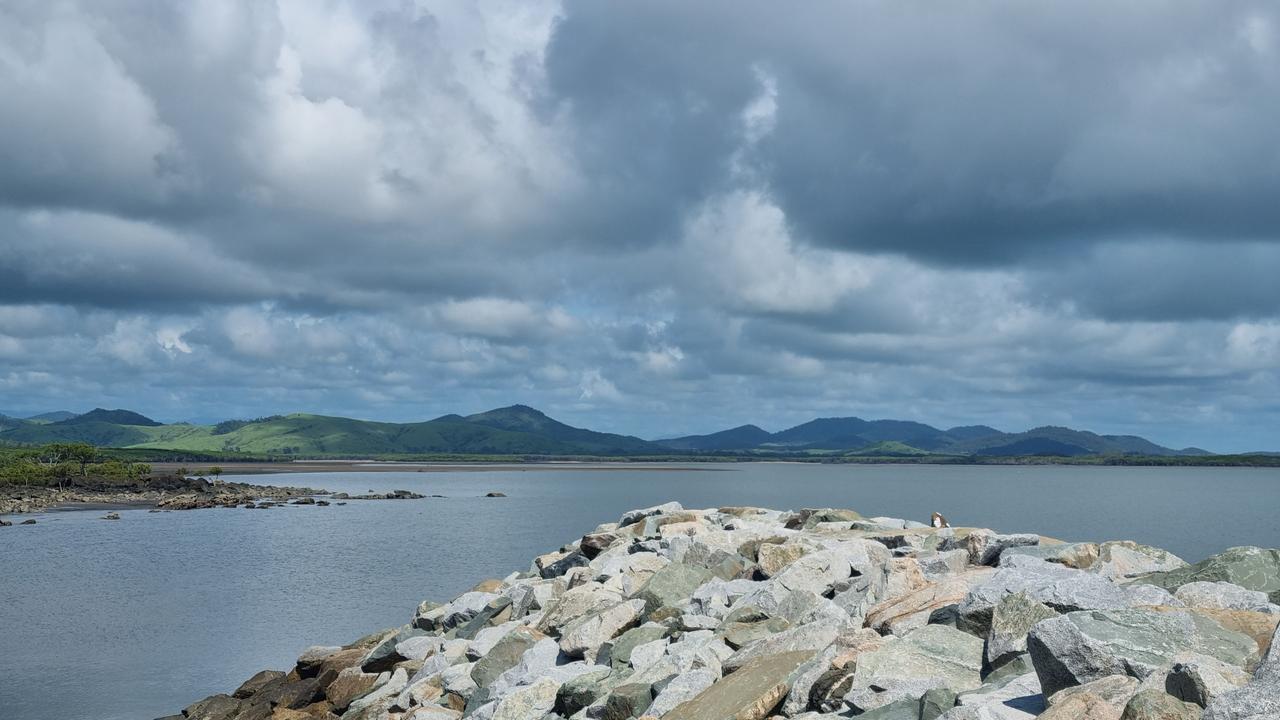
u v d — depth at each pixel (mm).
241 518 127562
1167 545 94562
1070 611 13102
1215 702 8648
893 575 18062
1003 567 19156
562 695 17438
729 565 23844
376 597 58656
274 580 66375
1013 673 12414
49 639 45531
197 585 63750
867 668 13078
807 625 16000
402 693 23250
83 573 70188
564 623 22828
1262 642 11914
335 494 194375
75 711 33656
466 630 27750
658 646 18516
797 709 13172
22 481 169750
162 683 37375
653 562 26594
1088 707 9430
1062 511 145375
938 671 12984
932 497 190875
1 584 64250
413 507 156500
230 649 43344
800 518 31281
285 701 28469
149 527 112312
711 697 14172
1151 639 11234
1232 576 15789
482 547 90688
